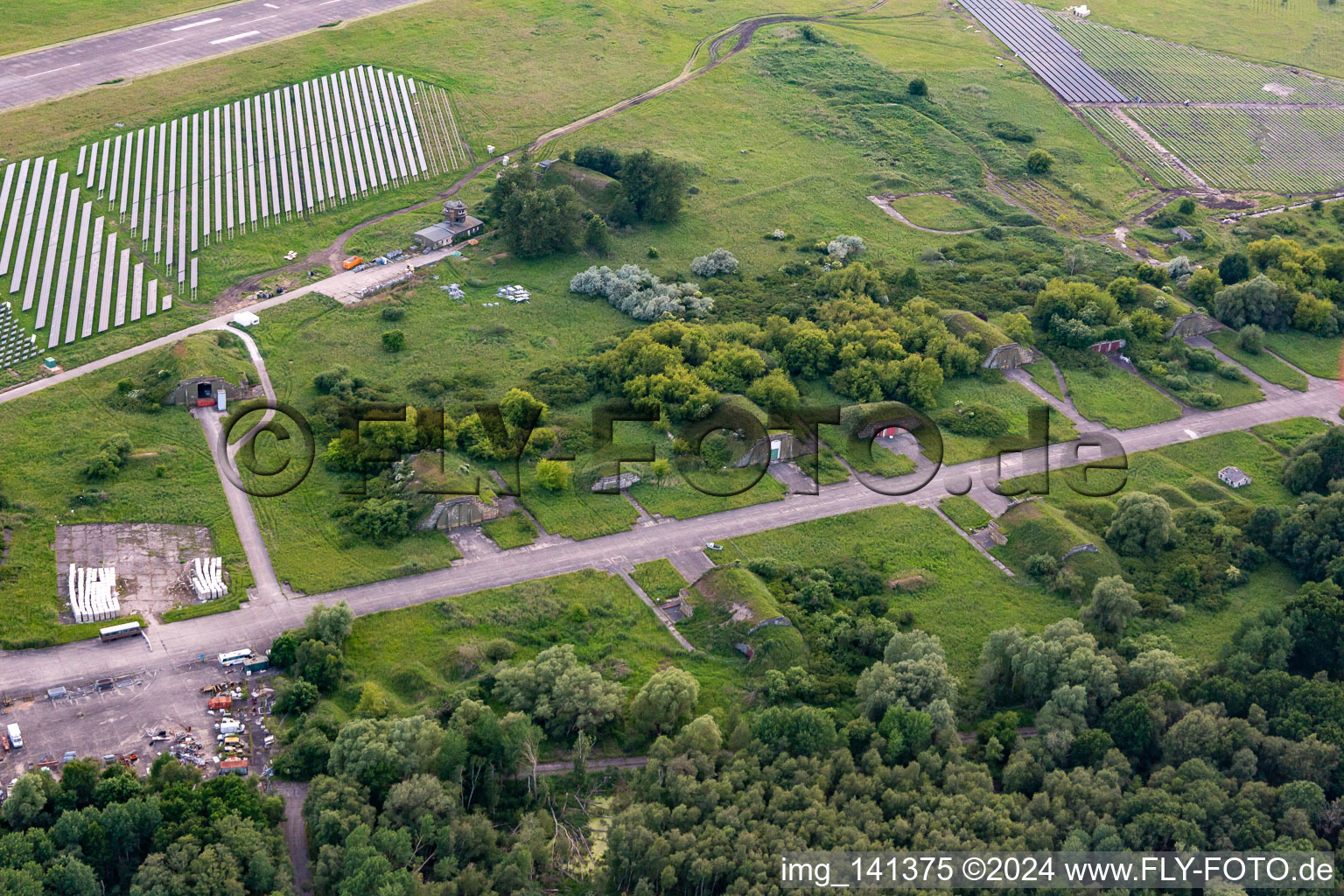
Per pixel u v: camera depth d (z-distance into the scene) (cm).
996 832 16412
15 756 16988
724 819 16350
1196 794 16925
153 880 14938
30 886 14612
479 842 16262
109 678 18350
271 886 15350
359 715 17875
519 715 17512
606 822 17138
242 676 18688
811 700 18938
